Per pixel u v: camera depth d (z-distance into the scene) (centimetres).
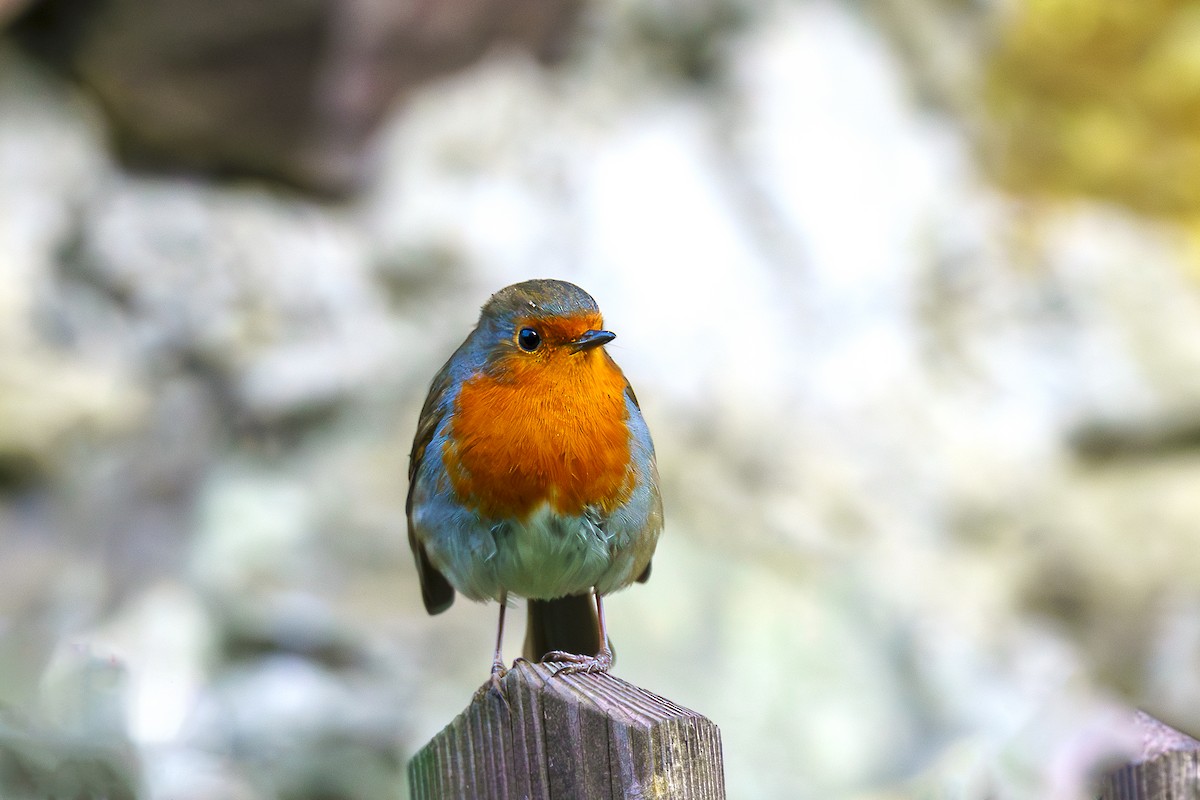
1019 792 572
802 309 1377
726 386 1325
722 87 1450
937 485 1334
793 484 1288
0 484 1239
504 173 1405
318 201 1423
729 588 1184
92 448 1267
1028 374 1413
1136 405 1416
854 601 1225
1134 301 1452
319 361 1334
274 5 1334
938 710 1168
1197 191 1506
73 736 823
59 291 1309
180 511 1253
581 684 397
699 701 1106
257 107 1371
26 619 1138
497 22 1418
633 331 1334
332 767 1043
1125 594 1331
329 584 1158
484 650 1105
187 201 1370
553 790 373
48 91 1348
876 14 1499
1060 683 1218
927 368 1397
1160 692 1269
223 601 1148
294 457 1311
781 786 1080
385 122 1413
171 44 1341
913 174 1447
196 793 976
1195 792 404
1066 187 1505
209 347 1322
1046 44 1508
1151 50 1496
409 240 1377
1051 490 1380
